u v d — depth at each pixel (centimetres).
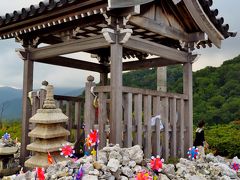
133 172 374
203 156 512
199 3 562
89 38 521
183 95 612
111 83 471
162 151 548
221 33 632
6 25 575
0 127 1168
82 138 629
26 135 618
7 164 603
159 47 565
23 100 629
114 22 477
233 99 1838
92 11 463
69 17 492
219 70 2169
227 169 465
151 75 2145
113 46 477
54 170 375
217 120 1728
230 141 1030
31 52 627
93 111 483
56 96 630
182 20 608
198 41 629
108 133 500
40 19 526
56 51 577
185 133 621
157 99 539
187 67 638
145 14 524
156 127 530
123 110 504
